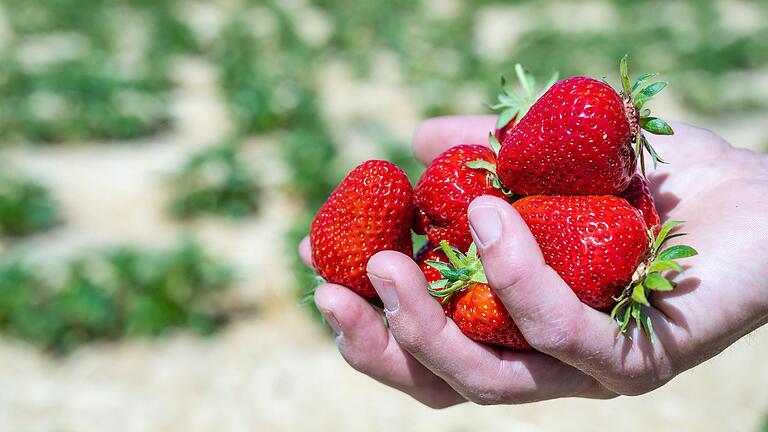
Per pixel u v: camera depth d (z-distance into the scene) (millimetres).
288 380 757
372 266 327
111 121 1299
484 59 1754
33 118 1297
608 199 326
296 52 1783
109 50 1776
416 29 2154
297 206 1090
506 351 342
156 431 708
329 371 766
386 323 364
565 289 312
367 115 1474
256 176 1104
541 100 334
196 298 839
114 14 2111
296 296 832
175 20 1919
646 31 1946
